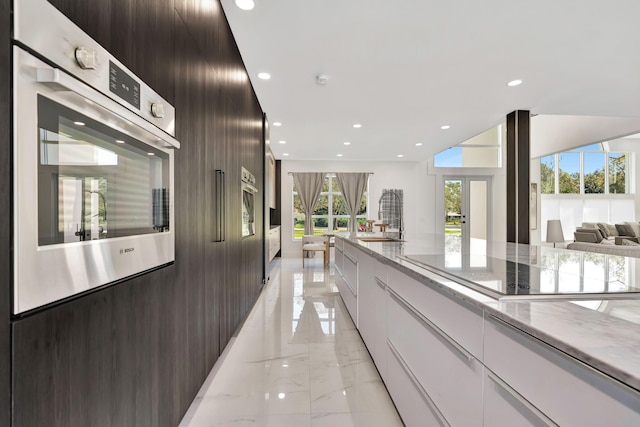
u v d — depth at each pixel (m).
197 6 1.74
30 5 0.67
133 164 1.05
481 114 4.63
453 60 3.04
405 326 1.47
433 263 1.41
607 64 3.12
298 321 3.14
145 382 1.17
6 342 0.64
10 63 0.63
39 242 0.70
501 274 1.14
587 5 2.28
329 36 2.66
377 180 8.38
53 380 0.75
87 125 0.82
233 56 2.62
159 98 1.22
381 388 1.91
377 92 3.82
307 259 7.87
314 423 1.58
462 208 8.36
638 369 0.46
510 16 2.40
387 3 2.27
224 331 2.29
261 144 4.50
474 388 0.89
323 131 5.53
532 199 9.12
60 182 0.75
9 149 0.64
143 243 1.12
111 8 0.97
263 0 2.22
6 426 0.64
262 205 4.54
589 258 1.60
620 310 0.75
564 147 6.53
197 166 1.73
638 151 9.86
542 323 0.66
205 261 1.85
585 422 0.54
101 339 0.92
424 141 6.22
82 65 0.80
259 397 1.81
